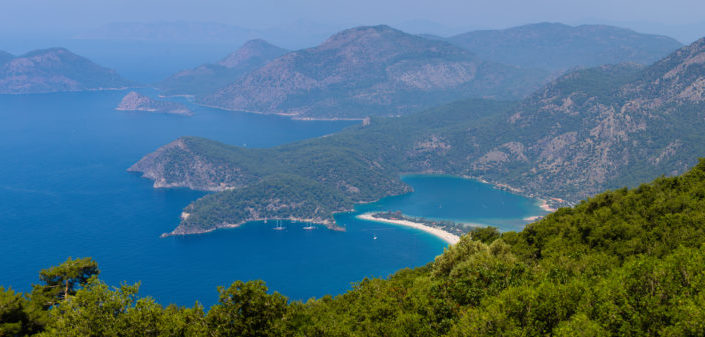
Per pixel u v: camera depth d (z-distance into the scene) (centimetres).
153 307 8694
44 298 10262
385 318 9950
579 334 7338
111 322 8331
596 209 16625
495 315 8062
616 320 7750
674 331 7112
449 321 9156
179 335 8300
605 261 11144
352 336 9306
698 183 15912
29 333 8900
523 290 8600
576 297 8588
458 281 10438
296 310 10100
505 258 12075
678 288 8125
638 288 8306
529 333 7881
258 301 8075
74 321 8250
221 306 8169
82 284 10762
